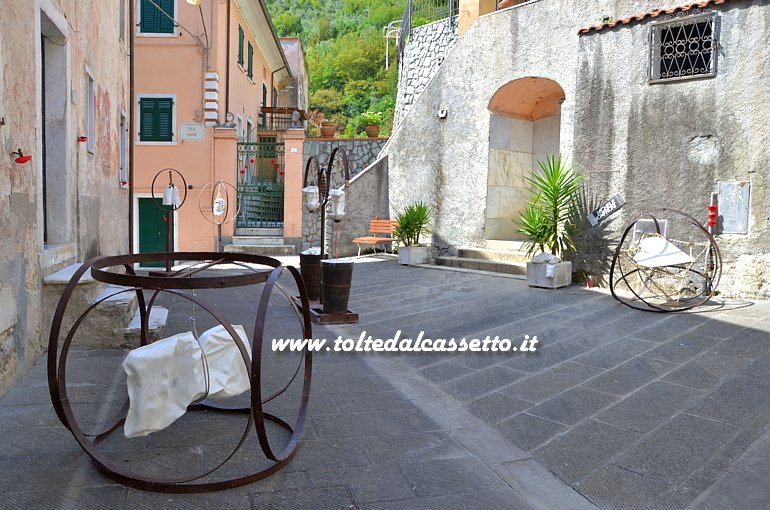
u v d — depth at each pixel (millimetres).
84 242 6992
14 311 4492
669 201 8586
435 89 12953
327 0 55938
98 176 7820
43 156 6105
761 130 7809
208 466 3324
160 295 9039
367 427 4008
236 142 15914
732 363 5328
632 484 3264
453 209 12602
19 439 3590
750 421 4070
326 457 3514
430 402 4559
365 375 5230
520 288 9438
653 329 6613
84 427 3791
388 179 14648
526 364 5516
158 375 3115
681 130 8445
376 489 3148
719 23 8078
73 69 6449
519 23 11062
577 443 3793
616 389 4773
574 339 6324
